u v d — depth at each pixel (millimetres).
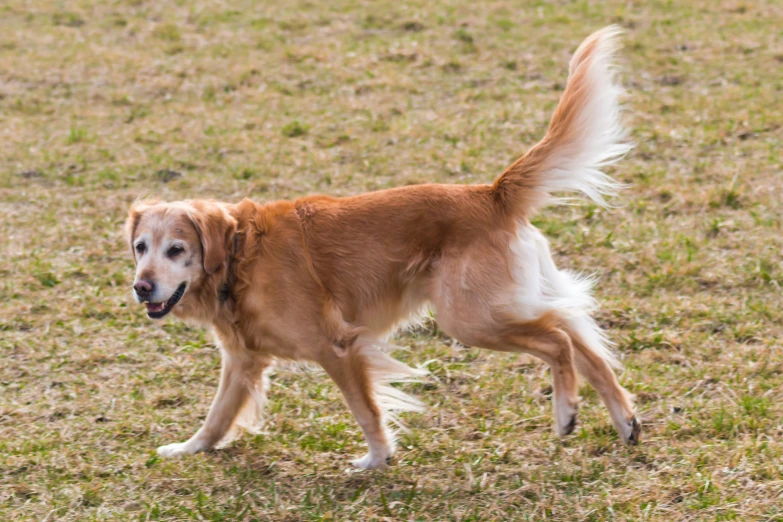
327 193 9734
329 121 11945
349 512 4875
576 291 5703
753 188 9289
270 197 9758
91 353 6867
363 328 5477
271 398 6371
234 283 5449
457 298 5398
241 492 5117
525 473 5199
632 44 13938
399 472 5324
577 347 5602
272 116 12180
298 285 5355
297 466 5477
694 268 7754
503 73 13312
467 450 5527
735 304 7195
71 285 8023
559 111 5656
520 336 5418
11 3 17109
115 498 5070
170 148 11242
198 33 15555
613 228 8680
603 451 5449
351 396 5426
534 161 5594
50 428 5891
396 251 5508
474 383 6383
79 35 15539
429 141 11117
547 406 6047
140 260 5422
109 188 10172
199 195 9875
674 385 6148
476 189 5602
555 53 13844
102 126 12062
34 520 4848
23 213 9492
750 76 12688
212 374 6672
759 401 5738
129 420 6023
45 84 13531
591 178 5746
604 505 4781
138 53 14688
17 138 11641
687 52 13664
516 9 15797
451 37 14695
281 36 15219
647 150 10562
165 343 7098
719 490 4801
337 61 14008
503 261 5426
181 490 5164
